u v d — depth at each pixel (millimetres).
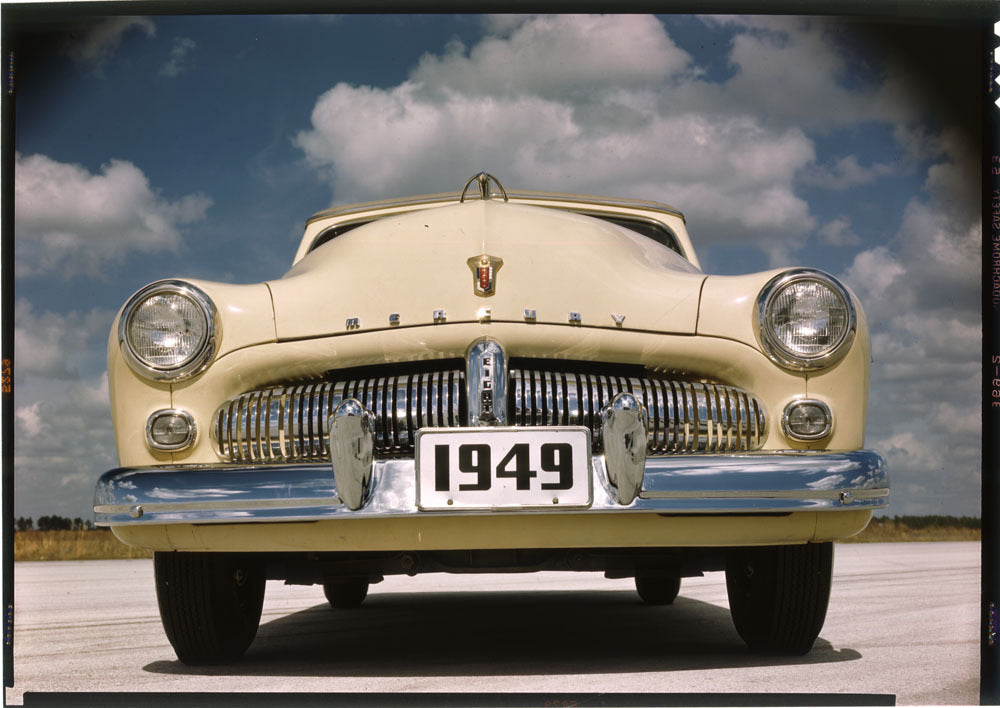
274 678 2848
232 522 2637
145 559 11234
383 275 2859
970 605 4875
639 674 2789
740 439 2773
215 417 2824
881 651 3273
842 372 2803
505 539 2588
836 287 2799
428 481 2539
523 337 2738
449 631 3928
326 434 2725
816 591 2963
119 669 3107
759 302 2807
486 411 2654
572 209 4184
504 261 2809
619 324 2801
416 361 2814
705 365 2830
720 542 2672
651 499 2549
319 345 2803
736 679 2703
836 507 2621
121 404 2855
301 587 6832
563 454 2553
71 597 6070
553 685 2631
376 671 2920
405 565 3059
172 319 2832
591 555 3035
